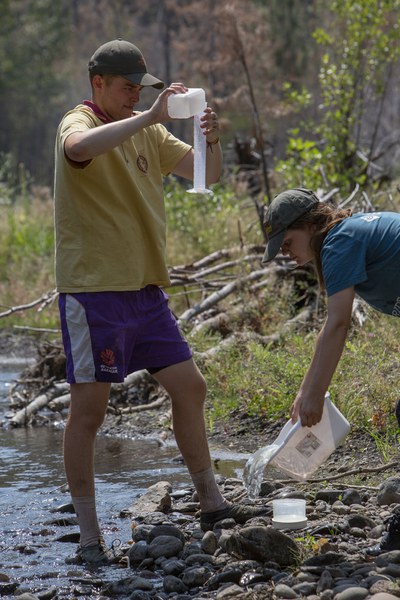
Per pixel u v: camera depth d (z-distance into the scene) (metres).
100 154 5.89
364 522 6.50
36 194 25.53
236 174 21.91
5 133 76.31
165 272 6.46
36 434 10.36
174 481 8.22
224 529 6.55
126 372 6.32
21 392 11.73
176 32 69.12
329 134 17.83
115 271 6.17
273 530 5.93
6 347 15.91
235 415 9.89
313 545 6.06
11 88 71.19
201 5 54.47
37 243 20.61
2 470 8.82
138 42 74.19
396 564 5.64
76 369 6.15
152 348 6.41
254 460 5.95
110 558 6.32
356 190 14.16
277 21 43.81
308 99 20.09
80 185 6.11
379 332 10.45
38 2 73.31
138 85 6.21
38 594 5.71
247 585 5.62
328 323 5.59
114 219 6.17
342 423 5.98
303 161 17.81
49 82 73.31
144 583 5.78
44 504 7.71
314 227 5.80
